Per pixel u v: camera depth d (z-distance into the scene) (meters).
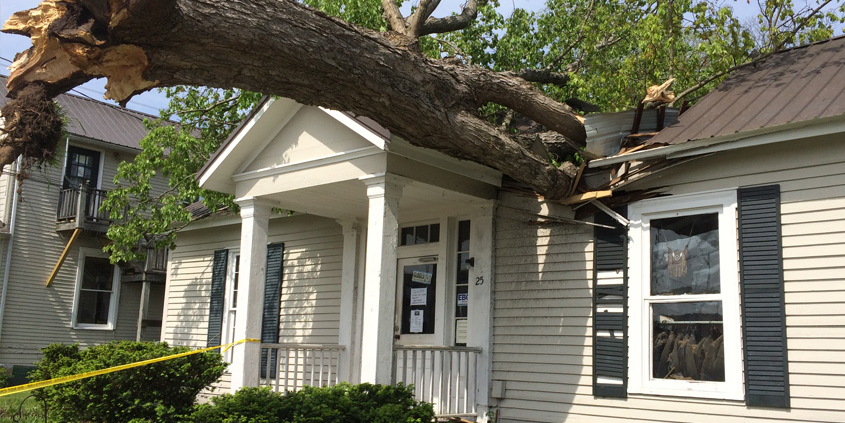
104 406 8.31
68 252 18.61
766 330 6.23
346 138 7.87
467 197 8.49
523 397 7.97
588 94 12.45
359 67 5.47
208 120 13.03
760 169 6.48
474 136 6.68
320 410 6.50
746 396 6.25
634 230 7.27
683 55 12.05
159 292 20.38
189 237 13.63
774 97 6.76
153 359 7.77
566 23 13.88
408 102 6.02
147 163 12.66
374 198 7.48
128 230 12.68
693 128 6.80
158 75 4.57
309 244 11.12
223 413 6.75
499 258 8.53
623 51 13.41
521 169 7.20
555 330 7.84
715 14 10.10
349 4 10.66
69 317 18.48
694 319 6.75
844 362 5.82
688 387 6.67
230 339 12.32
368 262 7.36
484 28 13.27
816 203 6.14
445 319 8.99
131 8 3.95
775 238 6.30
